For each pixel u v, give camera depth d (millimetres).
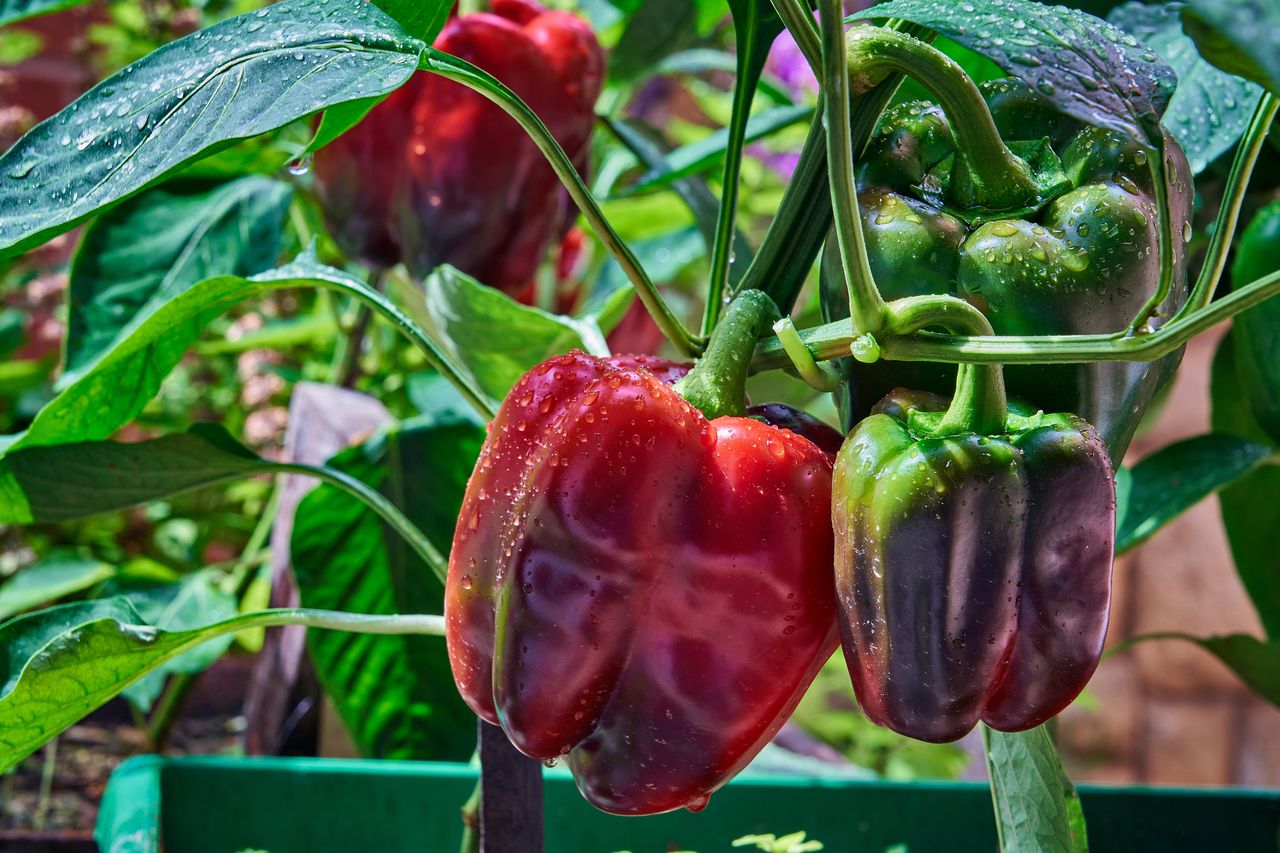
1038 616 560
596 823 911
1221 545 2383
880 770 1786
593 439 568
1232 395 930
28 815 1104
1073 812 666
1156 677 2477
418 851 895
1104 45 543
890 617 552
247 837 884
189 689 1172
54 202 548
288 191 970
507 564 579
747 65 636
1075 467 552
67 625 729
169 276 911
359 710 900
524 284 951
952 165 590
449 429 897
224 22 578
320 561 879
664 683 582
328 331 1348
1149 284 566
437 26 669
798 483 577
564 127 905
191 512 1571
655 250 1377
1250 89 686
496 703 588
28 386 1628
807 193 602
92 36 1557
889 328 552
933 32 612
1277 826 920
